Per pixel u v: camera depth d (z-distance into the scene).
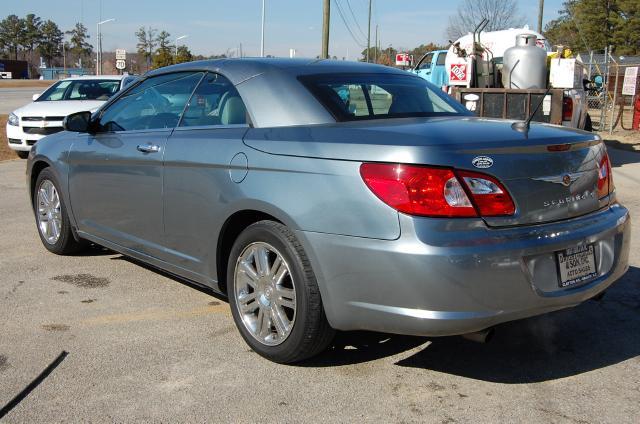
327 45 22.05
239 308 3.87
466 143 3.15
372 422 3.09
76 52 119.25
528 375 3.58
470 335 3.23
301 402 3.27
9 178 10.14
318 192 3.32
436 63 17.69
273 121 3.82
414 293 3.04
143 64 70.44
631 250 5.91
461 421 3.10
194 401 3.28
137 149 4.55
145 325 4.27
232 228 3.98
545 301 3.21
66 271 5.43
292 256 3.44
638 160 12.41
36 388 3.39
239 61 4.31
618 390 3.40
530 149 3.27
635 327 4.24
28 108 12.62
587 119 13.62
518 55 10.87
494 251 3.05
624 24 53.38
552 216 3.33
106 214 5.00
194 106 4.37
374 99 4.09
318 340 3.49
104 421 3.08
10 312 4.48
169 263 4.44
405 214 3.06
